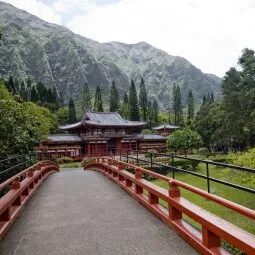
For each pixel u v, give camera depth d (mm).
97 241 6043
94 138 64438
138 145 71688
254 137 44219
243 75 44031
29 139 17719
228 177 20719
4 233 6523
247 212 3879
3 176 14477
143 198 9094
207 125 71625
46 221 7598
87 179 16594
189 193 21578
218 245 5000
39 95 105438
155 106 122875
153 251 5414
